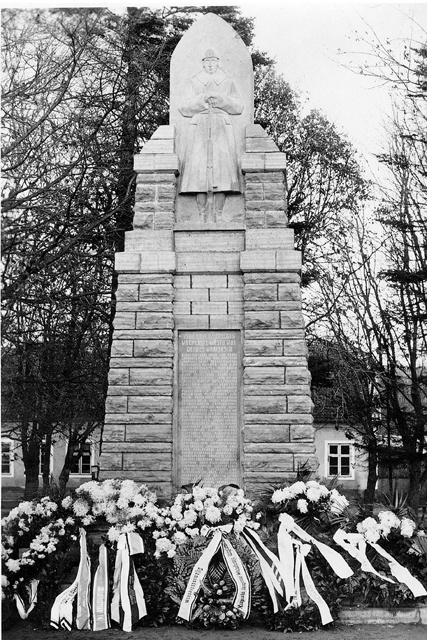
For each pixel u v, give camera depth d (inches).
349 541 503.5
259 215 623.5
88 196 860.0
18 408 928.3
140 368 607.5
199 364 611.2
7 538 507.2
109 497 516.4
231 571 486.3
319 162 1160.8
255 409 597.9
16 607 502.6
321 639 465.1
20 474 1444.4
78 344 947.3
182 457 600.7
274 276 611.8
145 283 616.4
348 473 1441.9
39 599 504.1
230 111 641.6
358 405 1045.2
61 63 745.0
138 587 489.4
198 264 621.3
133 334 611.2
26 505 524.4
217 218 631.2
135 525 505.0
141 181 632.4
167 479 593.3
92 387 973.2
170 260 615.2
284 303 608.7
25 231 695.1
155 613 495.8
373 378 1037.8
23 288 740.7
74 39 762.8
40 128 807.1
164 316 611.8
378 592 500.1
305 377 599.8
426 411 1037.2
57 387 944.9
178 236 628.1
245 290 613.0
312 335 1093.8
